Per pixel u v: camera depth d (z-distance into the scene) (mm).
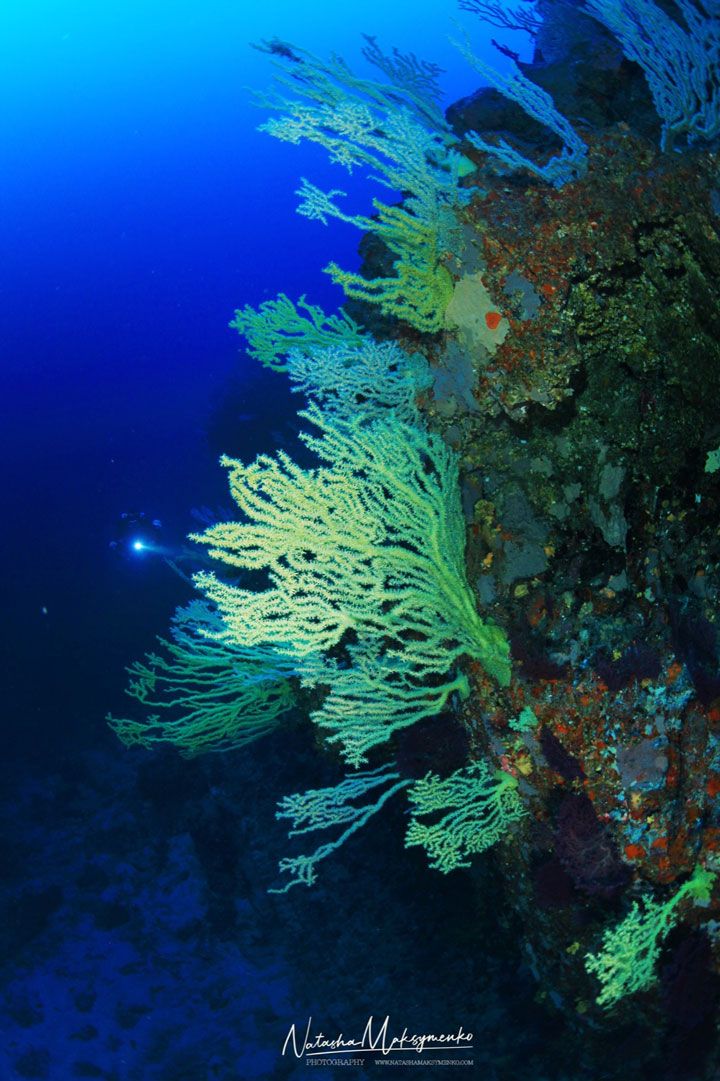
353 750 3320
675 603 3242
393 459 3074
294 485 2914
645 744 3150
